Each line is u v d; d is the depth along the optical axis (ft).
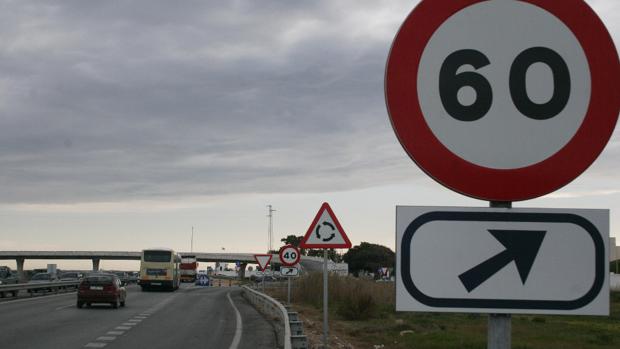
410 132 10.87
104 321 80.23
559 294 10.70
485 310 10.73
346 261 311.88
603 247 10.74
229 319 85.61
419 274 10.82
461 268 10.79
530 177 10.73
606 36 10.82
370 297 101.40
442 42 10.94
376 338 70.54
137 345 56.39
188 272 293.23
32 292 147.23
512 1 10.90
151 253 191.72
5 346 54.60
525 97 10.79
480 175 10.76
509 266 10.76
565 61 10.82
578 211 10.78
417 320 96.27
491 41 10.88
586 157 10.71
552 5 10.87
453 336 69.05
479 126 10.80
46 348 53.57
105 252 404.16
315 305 124.57
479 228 10.82
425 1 11.00
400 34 10.99
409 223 10.89
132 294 168.35
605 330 83.20
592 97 10.76
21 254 394.52
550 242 10.77
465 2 10.95
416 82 10.92
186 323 78.89
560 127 10.76
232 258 409.08
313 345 57.47
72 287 177.99
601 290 10.69
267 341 59.93
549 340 69.72
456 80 10.87
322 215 50.52
